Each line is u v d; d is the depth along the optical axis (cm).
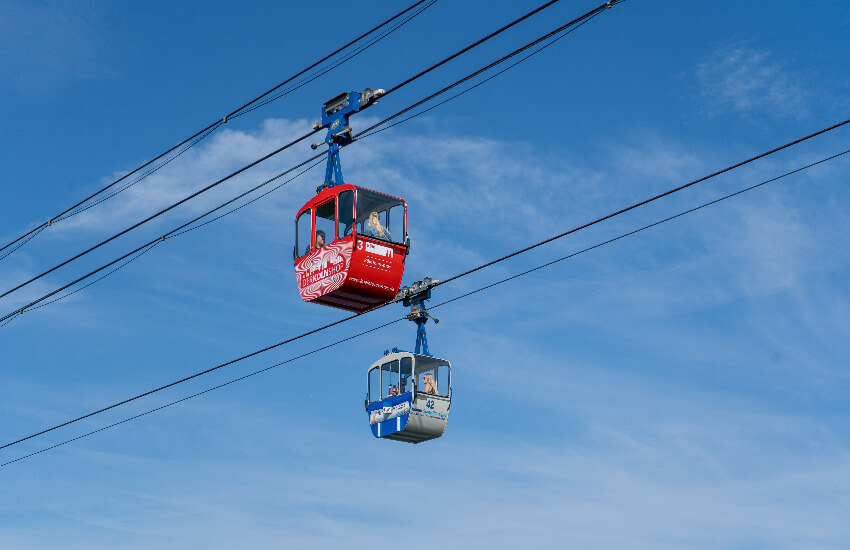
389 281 2661
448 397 3906
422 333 3972
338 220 2644
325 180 2716
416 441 3994
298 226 2770
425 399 3850
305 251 2744
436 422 3875
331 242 2662
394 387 3906
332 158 2670
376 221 2683
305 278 2736
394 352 3947
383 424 3916
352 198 2625
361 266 2608
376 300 2703
